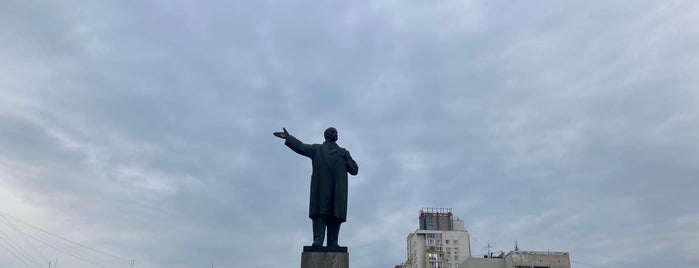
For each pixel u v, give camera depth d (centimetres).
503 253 12225
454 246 15938
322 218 2561
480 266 11631
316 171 2608
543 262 11331
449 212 16912
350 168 2711
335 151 2655
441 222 16750
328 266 2430
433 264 15350
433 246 15875
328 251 2469
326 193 2564
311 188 2594
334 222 2598
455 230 16325
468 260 11719
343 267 2434
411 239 16588
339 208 2564
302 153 2664
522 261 11312
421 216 16975
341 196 2583
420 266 15675
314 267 2431
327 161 2617
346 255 2453
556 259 11388
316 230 2547
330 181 2597
